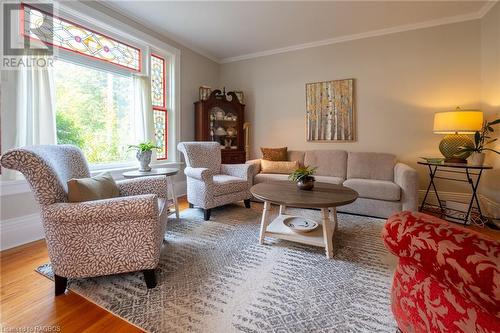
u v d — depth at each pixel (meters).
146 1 2.87
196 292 1.48
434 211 3.17
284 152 4.05
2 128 2.12
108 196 1.77
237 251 2.03
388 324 1.22
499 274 0.56
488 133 2.90
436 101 3.39
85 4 2.70
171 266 1.79
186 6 2.97
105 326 1.22
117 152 3.25
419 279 0.88
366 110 3.80
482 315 0.66
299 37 3.88
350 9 3.04
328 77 4.03
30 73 2.27
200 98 4.29
